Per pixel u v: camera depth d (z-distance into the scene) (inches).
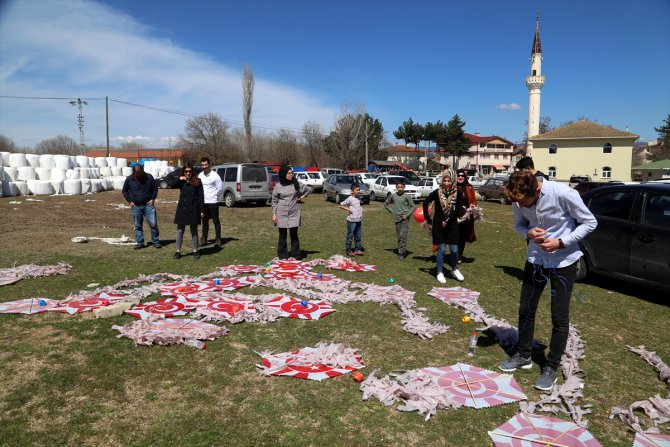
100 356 160.9
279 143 2807.6
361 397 137.9
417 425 124.3
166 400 133.6
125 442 113.7
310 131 2839.6
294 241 334.6
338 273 298.2
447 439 118.5
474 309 220.1
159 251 359.9
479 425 125.1
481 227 571.2
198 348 169.9
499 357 169.2
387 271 306.8
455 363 163.5
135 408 129.0
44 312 204.2
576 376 153.1
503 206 952.9
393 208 347.3
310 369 154.2
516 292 258.5
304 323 200.1
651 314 222.4
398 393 137.9
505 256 372.5
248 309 211.9
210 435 117.3
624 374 158.1
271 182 864.9
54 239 406.0
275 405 132.3
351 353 167.0
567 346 177.0
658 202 240.5
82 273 279.1
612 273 256.4
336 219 627.5
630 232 245.8
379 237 471.2
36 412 125.5
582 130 2080.5
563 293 144.4
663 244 228.8
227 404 132.3
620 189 263.7
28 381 141.8
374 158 2869.1
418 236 481.1
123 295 233.0
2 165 897.5
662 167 2063.2
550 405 136.6
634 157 3860.7
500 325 195.8
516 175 143.5
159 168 1387.8
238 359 162.2
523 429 122.0
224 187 784.3
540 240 141.3
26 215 576.1
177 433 117.8
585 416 131.0
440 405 133.6
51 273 273.4
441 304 233.5
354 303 231.3
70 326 188.1
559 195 140.2
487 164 3499.0
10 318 196.1
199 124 2504.9
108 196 906.7
